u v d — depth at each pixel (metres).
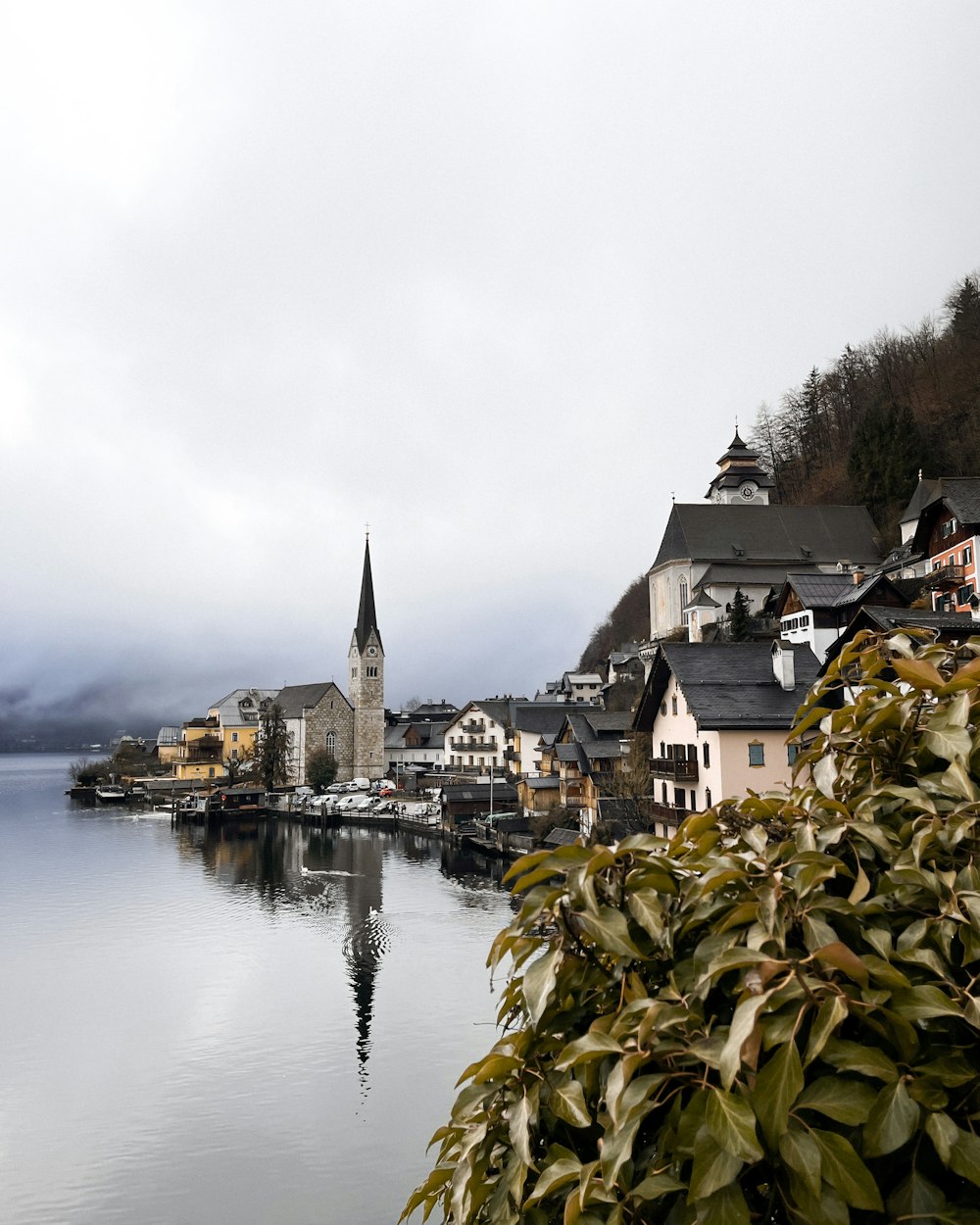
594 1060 3.49
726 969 3.11
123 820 105.75
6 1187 22.25
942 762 4.13
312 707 137.38
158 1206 21.25
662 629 91.25
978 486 49.09
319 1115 25.62
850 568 84.56
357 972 38.62
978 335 116.69
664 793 43.75
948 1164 2.70
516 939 3.87
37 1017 33.56
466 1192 3.52
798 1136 2.71
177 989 36.78
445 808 84.00
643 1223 3.03
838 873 3.82
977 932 3.26
